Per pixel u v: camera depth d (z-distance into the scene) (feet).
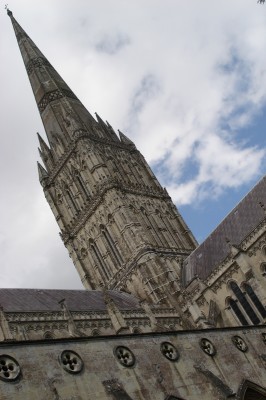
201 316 249.75
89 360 120.47
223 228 297.12
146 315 247.29
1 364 105.50
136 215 319.88
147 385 124.98
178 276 300.40
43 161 371.97
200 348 148.97
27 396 103.14
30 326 195.31
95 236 327.47
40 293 246.27
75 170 347.77
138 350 133.28
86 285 325.01
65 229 344.90
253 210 279.69
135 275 298.97
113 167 344.69
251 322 248.52
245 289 252.83
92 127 370.32
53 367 112.16
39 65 411.34
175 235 336.90
